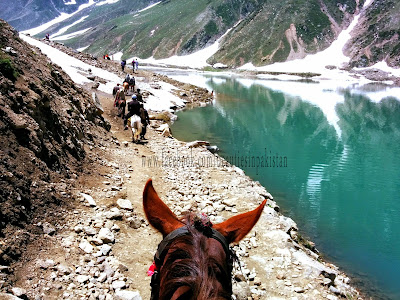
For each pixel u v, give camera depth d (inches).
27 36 1477.6
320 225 430.0
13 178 226.4
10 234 196.4
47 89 395.2
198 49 6747.1
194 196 368.2
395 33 4729.3
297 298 217.6
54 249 208.7
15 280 173.5
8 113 262.5
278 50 5295.3
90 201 279.9
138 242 250.5
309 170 680.4
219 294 52.2
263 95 2015.3
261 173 624.4
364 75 4097.0
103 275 200.1
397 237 406.9
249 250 271.4
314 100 1878.7
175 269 58.4
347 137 1062.4
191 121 1057.5
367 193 571.2
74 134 392.8
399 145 971.3
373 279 314.0
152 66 5442.9
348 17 5890.8
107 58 2103.8
